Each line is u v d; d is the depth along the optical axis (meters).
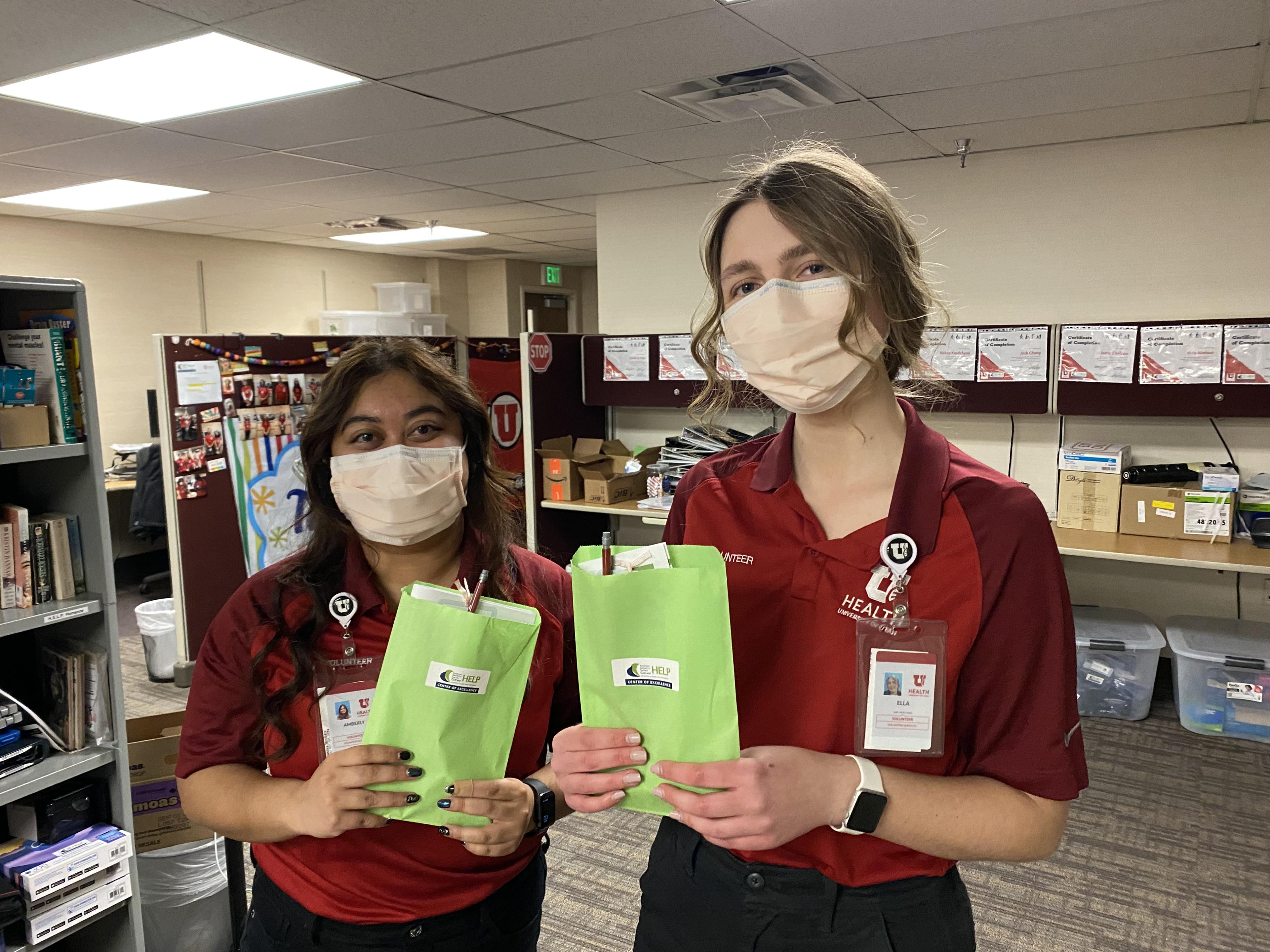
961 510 0.84
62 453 1.77
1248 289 3.68
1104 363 3.72
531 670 1.23
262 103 3.25
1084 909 2.36
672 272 5.09
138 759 2.03
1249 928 2.27
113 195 5.16
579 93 3.16
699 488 1.01
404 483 1.16
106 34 2.55
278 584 1.21
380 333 7.74
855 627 0.86
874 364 0.86
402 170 4.47
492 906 1.22
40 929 1.70
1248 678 3.39
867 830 0.79
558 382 4.90
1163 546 3.48
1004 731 0.84
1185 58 2.76
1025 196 4.05
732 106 3.31
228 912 2.12
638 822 2.89
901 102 3.26
